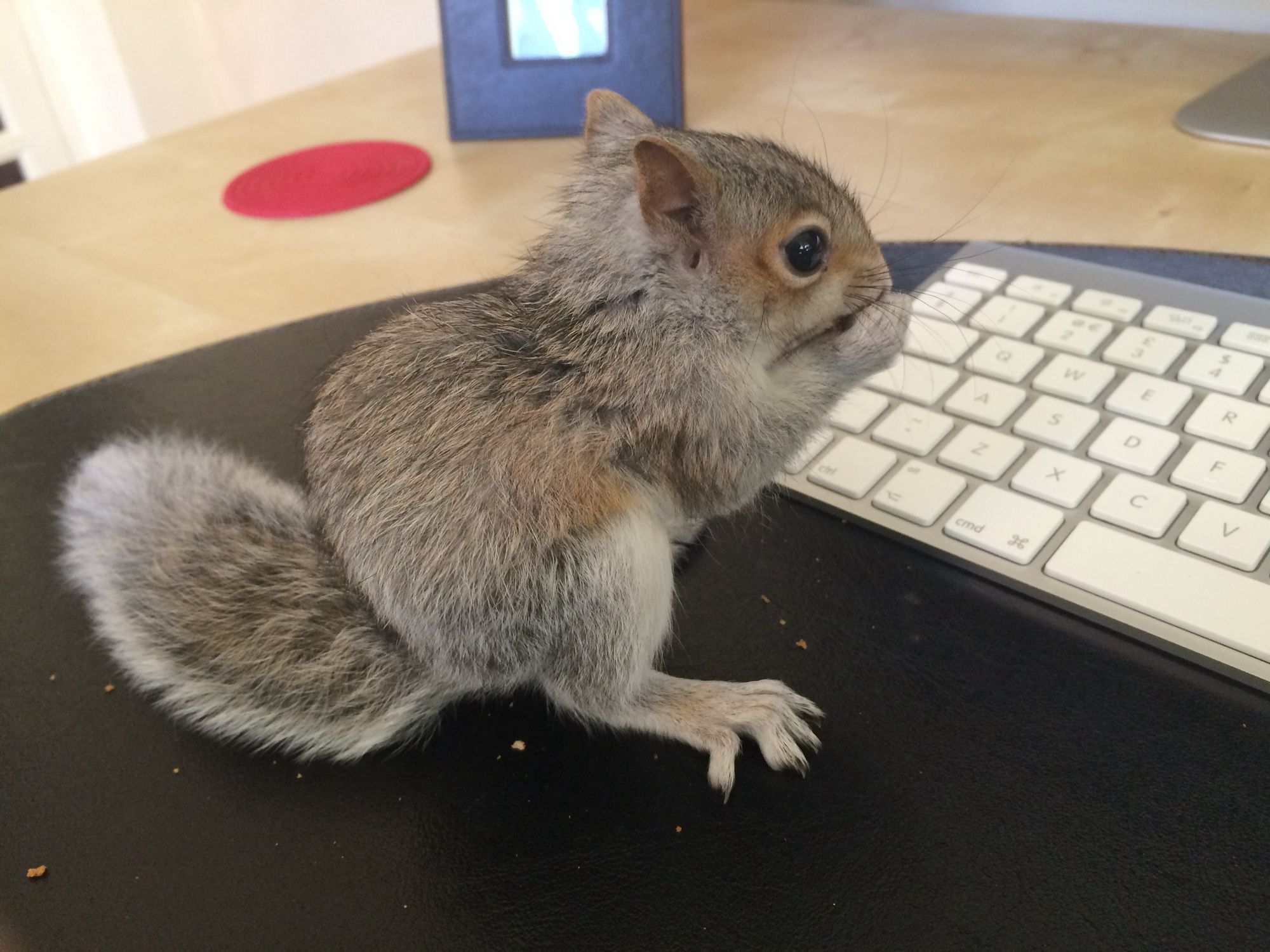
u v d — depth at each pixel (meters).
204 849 0.18
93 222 0.41
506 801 0.19
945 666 0.20
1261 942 0.15
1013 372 0.27
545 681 0.22
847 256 0.26
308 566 0.25
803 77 0.48
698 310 0.25
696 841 0.18
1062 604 0.21
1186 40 0.48
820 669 0.21
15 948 0.16
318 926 0.17
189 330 0.34
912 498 0.24
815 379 0.26
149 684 0.22
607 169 0.27
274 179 0.43
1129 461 0.24
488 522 0.22
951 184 0.37
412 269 0.36
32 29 0.91
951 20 0.53
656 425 0.24
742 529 0.24
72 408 0.30
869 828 0.17
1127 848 0.17
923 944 0.16
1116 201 0.35
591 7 0.42
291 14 0.86
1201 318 0.28
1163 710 0.19
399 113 0.49
